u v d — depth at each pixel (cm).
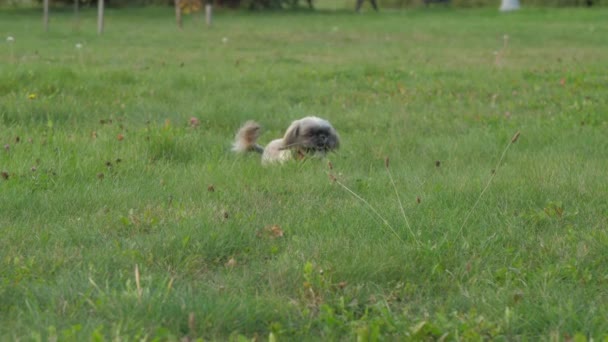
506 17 5675
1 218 938
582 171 1190
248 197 1047
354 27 4866
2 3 6047
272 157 1332
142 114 1659
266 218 956
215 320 667
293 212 977
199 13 6016
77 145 1284
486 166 1270
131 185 1098
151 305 671
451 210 970
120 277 748
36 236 871
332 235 881
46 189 1060
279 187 1102
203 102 1809
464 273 789
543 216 957
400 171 1230
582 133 1534
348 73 2466
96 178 1117
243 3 6450
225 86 2159
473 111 1839
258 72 2445
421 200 1015
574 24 5053
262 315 686
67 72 2072
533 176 1155
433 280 784
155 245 841
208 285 760
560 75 2456
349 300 734
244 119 1672
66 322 655
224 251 847
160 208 983
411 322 691
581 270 798
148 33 4172
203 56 3022
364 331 637
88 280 735
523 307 704
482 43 3866
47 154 1207
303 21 5375
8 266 777
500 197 1038
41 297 705
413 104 1922
